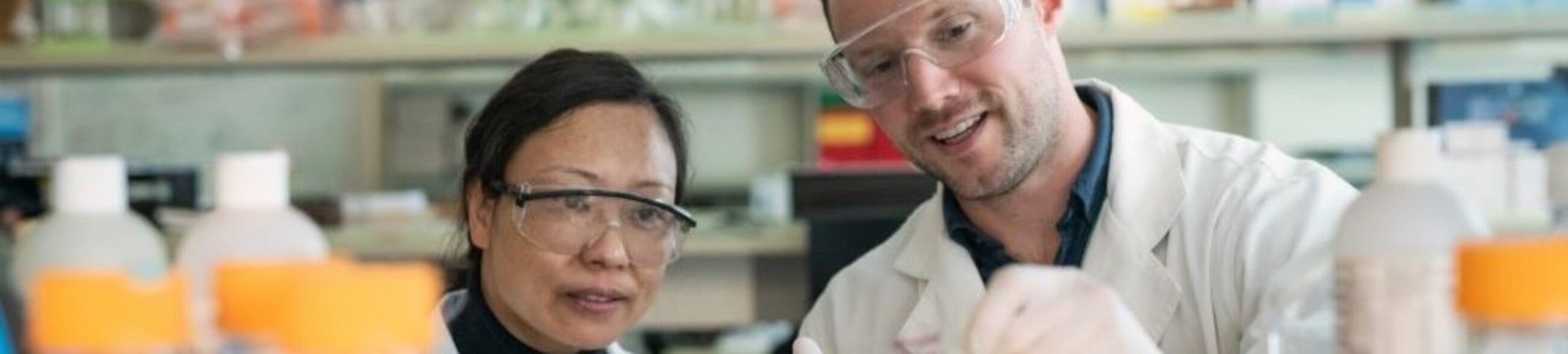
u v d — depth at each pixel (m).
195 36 4.48
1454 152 3.89
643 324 4.29
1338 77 5.22
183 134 5.36
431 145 5.31
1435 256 1.12
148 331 1.01
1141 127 2.07
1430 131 1.26
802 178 3.74
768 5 4.45
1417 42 4.56
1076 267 2.04
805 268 4.28
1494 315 1.02
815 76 5.05
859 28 1.88
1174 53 4.70
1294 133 5.25
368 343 0.99
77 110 5.33
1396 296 1.12
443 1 4.55
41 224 1.24
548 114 1.75
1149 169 2.03
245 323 1.03
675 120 1.83
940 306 2.07
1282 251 1.88
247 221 1.12
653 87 1.82
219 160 1.14
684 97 5.41
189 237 1.14
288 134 5.33
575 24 4.50
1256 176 1.98
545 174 1.75
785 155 5.42
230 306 1.04
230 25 4.48
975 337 1.28
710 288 4.31
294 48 4.53
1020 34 1.92
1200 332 1.97
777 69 4.86
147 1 4.79
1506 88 4.25
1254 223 1.92
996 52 1.89
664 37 4.47
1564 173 1.55
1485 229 1.23
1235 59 4.72
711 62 4.81
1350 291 1.14
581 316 1.77
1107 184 2.03
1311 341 1.67
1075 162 2.03
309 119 5.33
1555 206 1.57
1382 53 4.62
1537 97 4.23
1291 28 4.32
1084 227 2.04
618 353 1.86
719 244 4.23
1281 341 1.68
